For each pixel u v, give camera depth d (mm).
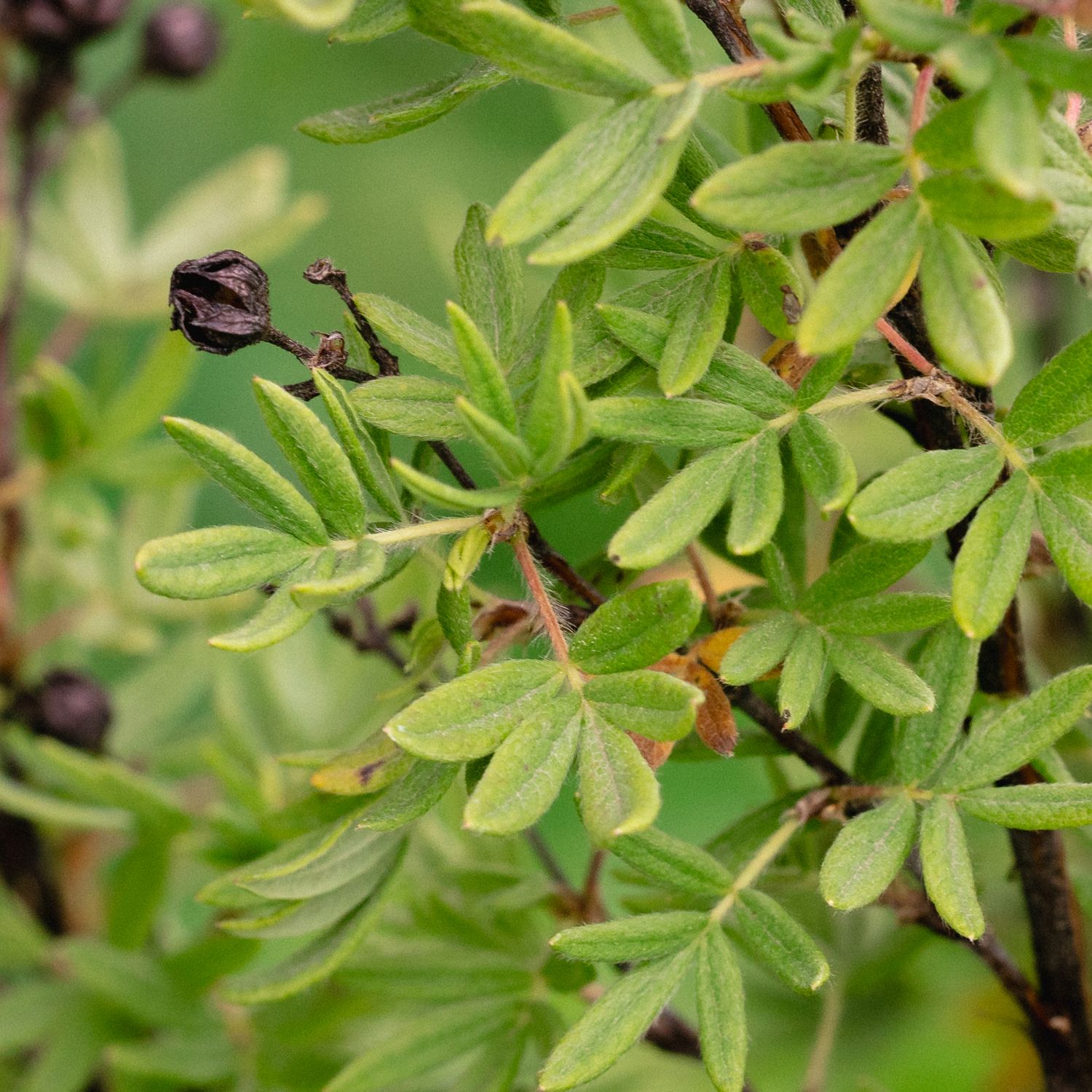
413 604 405
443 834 426
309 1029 423
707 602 358
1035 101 311
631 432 332
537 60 321
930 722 340
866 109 345
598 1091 429
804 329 314
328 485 331
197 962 426
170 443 479
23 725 457
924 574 407
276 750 455
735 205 314
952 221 315
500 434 324
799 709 335
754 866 344
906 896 374
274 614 327
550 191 320
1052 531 327
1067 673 336
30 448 473
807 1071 421
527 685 327
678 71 322
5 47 479
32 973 467
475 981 390
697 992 336
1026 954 414
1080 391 327
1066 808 334
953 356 313
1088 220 333
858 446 446
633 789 321
